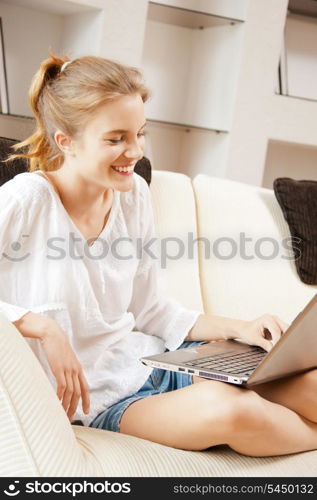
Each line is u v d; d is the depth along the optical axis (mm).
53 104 1445
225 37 3525
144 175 1994
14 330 1211
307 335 1290
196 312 1736
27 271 1459
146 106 3629
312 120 3650
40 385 1154
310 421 1446
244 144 3504
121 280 1571
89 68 1423
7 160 1570
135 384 1558
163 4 3258
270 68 3506
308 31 3816
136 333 1707
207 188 2215
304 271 2209
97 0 3012
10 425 1077
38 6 3139
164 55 3633
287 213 2254
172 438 1329
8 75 3201
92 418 1479
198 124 3646
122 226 1596
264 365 1285
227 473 1262
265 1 3443
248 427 1280
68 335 1471
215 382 1324
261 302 2107
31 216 1441
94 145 1408
